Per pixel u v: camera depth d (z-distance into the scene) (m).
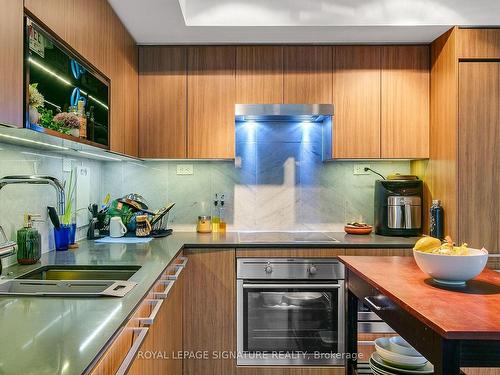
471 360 1.01
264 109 2.67
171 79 2.69
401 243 2.45
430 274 1.39
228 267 2.44
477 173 2.44
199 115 2.69
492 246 2.43
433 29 2.48
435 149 2.66
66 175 2.28
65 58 1.49
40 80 1.28
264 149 3.05
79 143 1.67
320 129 3.05
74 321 0.97
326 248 2.44
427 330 1.09
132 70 2.53
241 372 2.45
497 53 2.44
